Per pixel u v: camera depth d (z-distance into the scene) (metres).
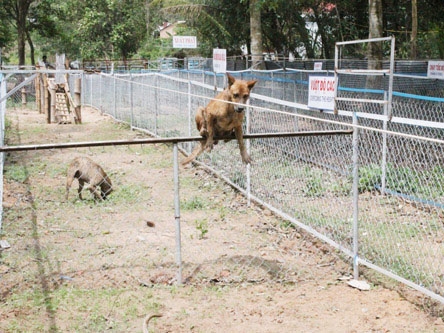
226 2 21.58
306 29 22.06
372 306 5.30
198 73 14.61
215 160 8.98
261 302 5.34
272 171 7.55
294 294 5.50
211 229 6.96
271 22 21.81
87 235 6.67
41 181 8.80
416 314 5.17
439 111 9.72
